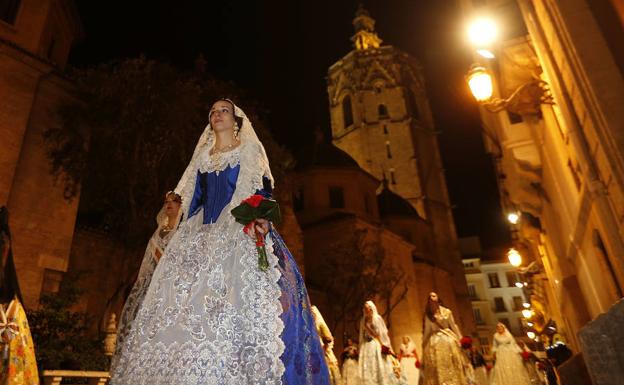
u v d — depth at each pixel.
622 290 9.67
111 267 17.78
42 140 15.52
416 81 63.34
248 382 2.44
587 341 3.88
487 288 77.19
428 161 57.72
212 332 2.59
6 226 5.22
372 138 56.88
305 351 2.71
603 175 7.90
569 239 14.47
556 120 10.64
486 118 17.34
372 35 68.19
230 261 2.84
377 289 29.66
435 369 9.10
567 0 7.90
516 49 10.95
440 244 52.50
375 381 9.55
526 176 15.95
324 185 39.06
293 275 3.02
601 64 7.33
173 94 15.52
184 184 3.54
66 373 8.09
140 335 2.76
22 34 16.02
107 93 15.16
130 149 15.08
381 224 36.81
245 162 3.29
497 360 12.23
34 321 9.96
